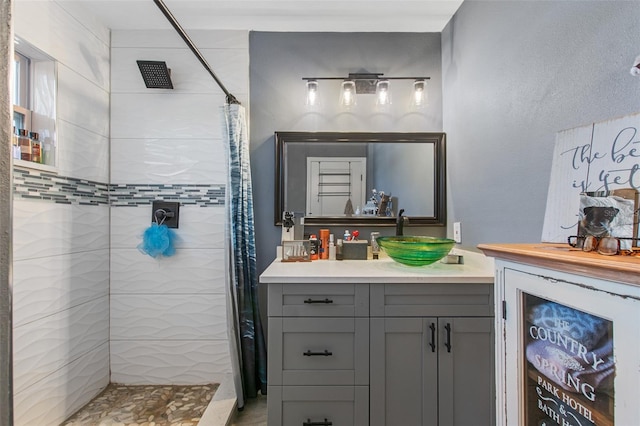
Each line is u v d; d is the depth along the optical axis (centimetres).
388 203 192
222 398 165
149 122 192
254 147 195
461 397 129
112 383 188
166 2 166
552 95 103
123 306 189
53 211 148
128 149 190
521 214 119
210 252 192
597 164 83
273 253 194
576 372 60
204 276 191
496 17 136
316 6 172
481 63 149
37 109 148
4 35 51
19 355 131
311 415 128
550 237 96
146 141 191
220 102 194
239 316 175
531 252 70
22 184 133
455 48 178
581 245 75
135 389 184
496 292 86
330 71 197
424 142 192
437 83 196
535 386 72
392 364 129
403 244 142
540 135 108
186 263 191
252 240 183
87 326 170
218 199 193
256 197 194
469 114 161
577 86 92
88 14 173
